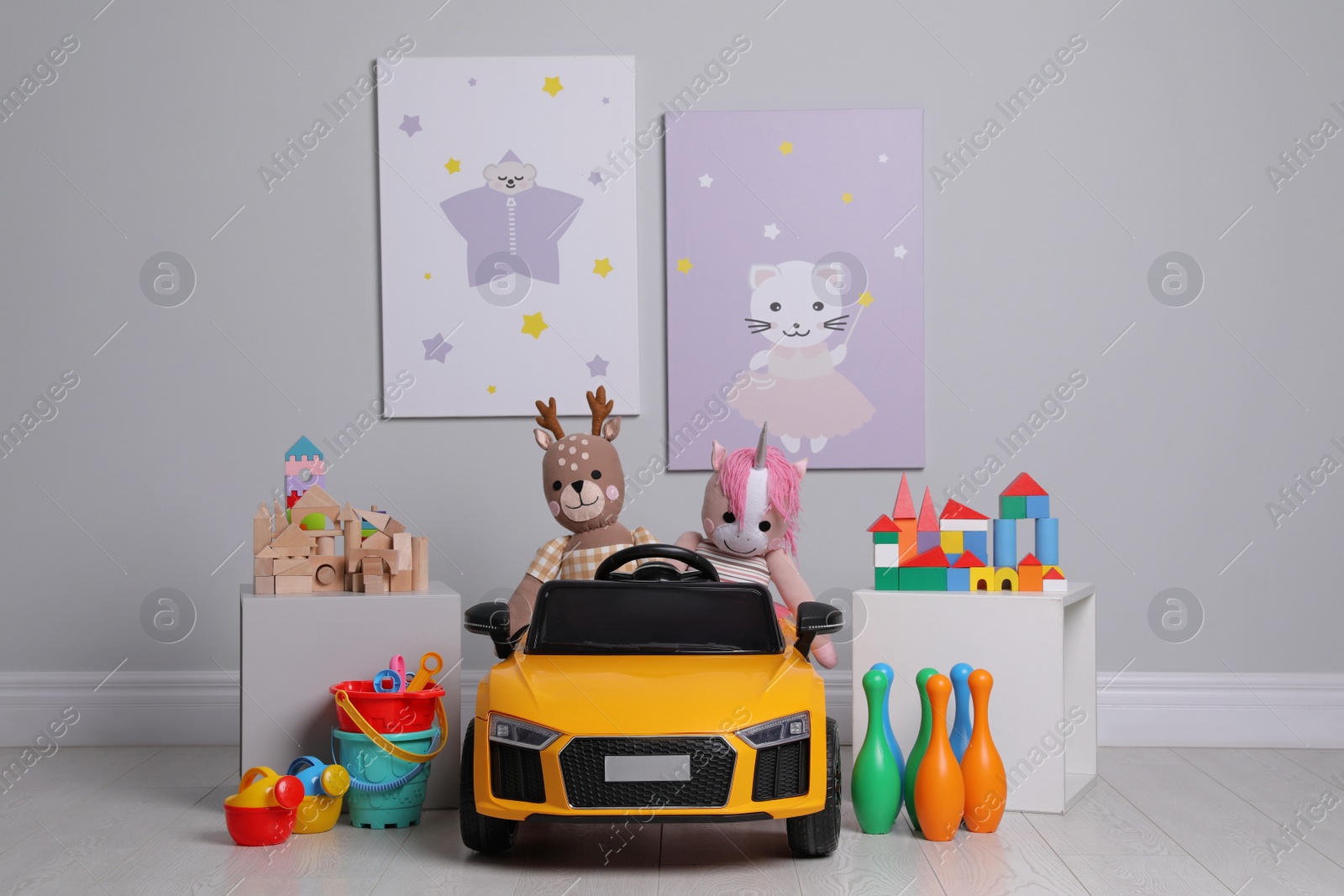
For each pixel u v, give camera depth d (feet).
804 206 11.48
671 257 11.47
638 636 7.80
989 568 8.95
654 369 11.53
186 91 11.56
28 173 11.48
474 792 7.19
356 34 11.55
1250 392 11.44
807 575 11.48
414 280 11.44
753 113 11.48
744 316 11.48
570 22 11.57
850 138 11.48
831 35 11.59
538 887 6.81
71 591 11.39
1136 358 11.48
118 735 11.34
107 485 11.42
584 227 11.49
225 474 11.47
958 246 11.55
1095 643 9.56
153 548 11.43
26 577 11.37
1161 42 11.55
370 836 7.97
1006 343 11.51
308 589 9.05
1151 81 11.54
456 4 11.57
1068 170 11.56
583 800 6.74
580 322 11.45
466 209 11.46
